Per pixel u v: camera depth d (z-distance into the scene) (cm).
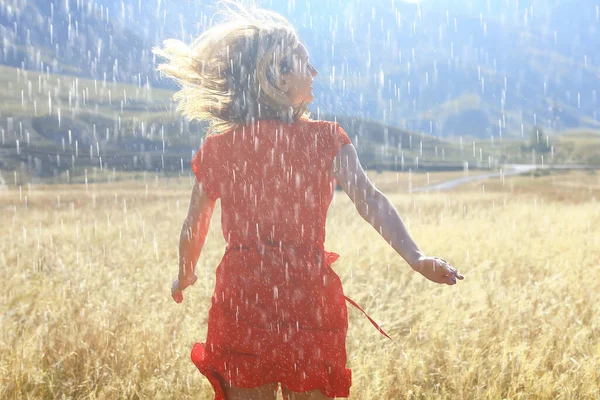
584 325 474
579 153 15375
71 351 421
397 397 368
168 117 11931
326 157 241
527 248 877
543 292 579
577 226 1174
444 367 400
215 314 248
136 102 14050
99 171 8412
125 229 1476
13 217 2202
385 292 611
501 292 574
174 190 5000
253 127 246
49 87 14300
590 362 382
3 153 8569
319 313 239
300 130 244
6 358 404
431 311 499
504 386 382
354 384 356
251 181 244
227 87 249
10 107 11331
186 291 618
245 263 242
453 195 4041
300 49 248
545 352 412
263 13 251
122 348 425
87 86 15350
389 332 484
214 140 253
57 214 2336
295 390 235
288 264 239
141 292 596
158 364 405
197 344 264
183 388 370
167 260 857
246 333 238
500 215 1808
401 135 16250
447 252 900
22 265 846
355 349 440
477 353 402
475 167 12238
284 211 242
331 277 245
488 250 873
